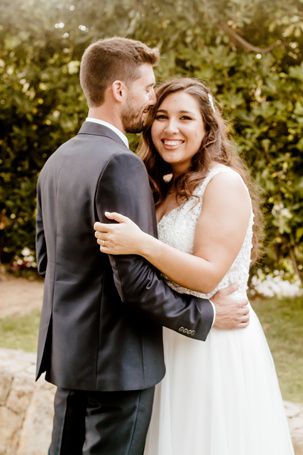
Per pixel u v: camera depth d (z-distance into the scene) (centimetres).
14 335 431
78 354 188
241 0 427
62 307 192
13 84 563
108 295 187
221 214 202
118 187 178
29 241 597
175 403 210
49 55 546
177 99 213
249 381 214
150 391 196
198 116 214
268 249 493
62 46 538
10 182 590
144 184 184
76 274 190
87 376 187
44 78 545
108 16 476
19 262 619
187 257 191
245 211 206
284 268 508
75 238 188
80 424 202
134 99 196
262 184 449
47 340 198
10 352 347
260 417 215
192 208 209
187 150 215
